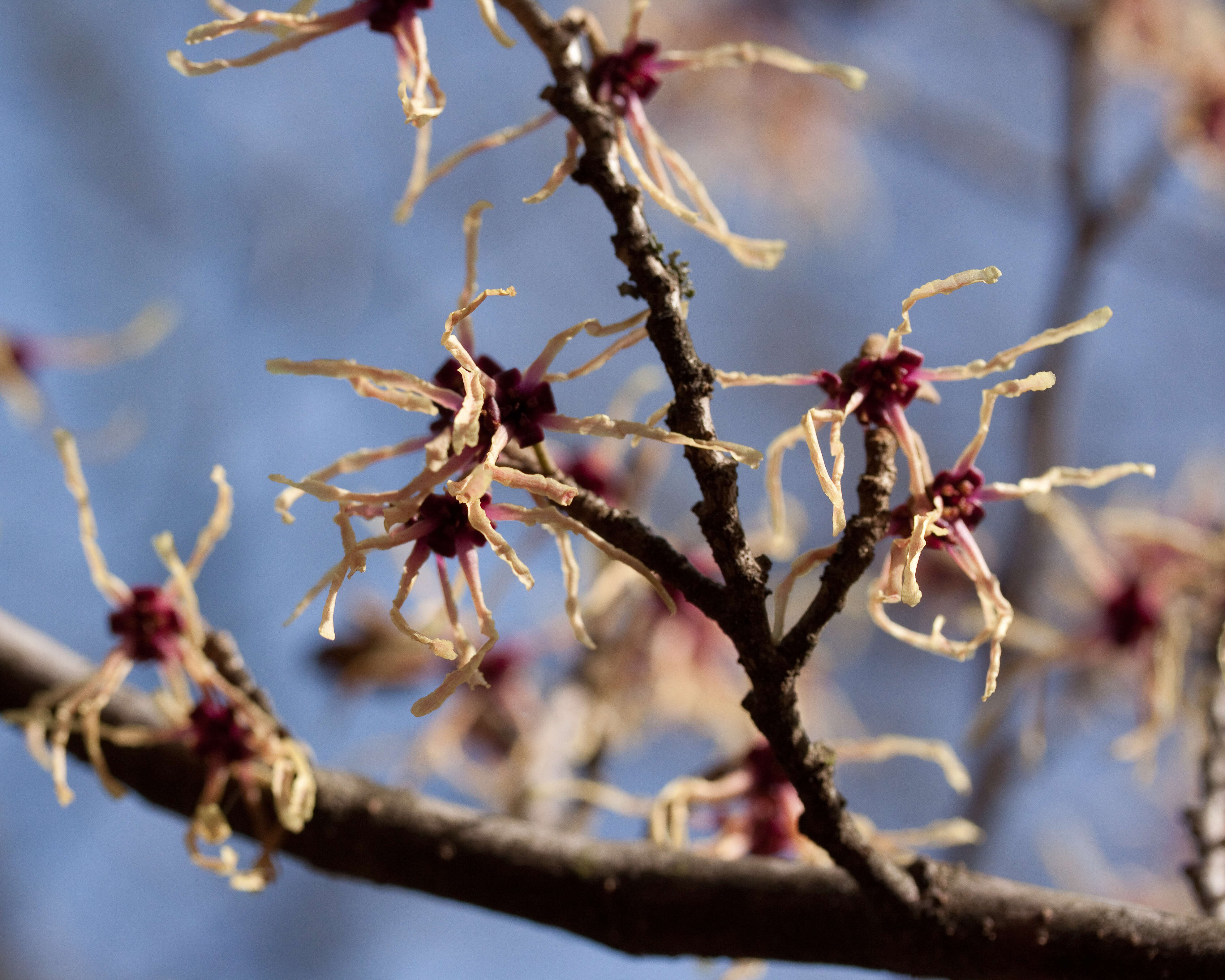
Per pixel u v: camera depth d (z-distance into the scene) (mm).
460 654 438
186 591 462
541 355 439
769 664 438
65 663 496
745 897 465
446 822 477
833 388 444
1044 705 510
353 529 434
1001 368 442
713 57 462
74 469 464
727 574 437
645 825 493
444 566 438
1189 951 451
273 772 464
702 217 460
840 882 463
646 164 462
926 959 457
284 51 453
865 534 438
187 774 483
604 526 439
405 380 438
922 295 439
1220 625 511
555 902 472
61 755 460
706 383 438
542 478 434
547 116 461
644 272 440
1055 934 454
